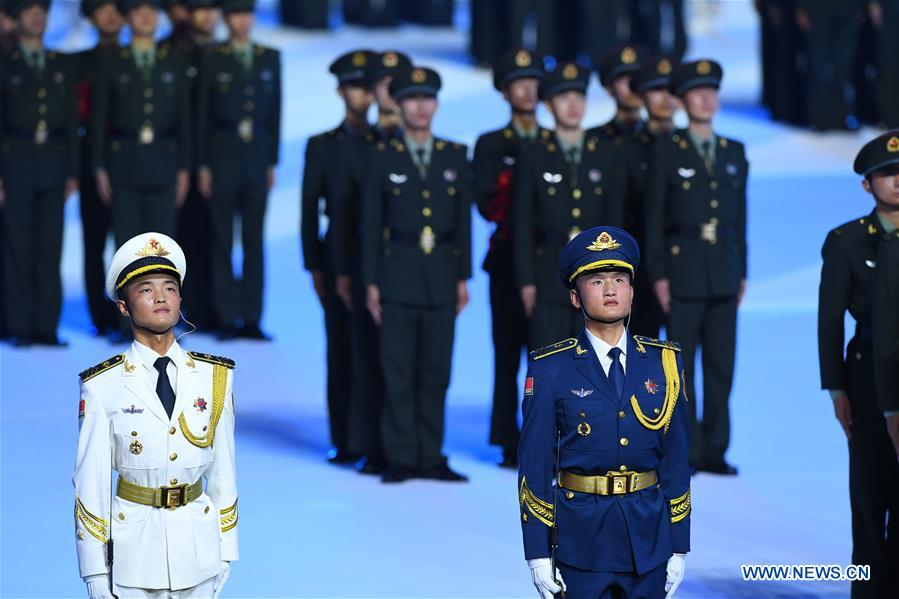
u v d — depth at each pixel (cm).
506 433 2252
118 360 1247
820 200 3844
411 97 2120
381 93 2202
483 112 4559
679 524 1284
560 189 2155
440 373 2164
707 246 2175
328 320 2291
